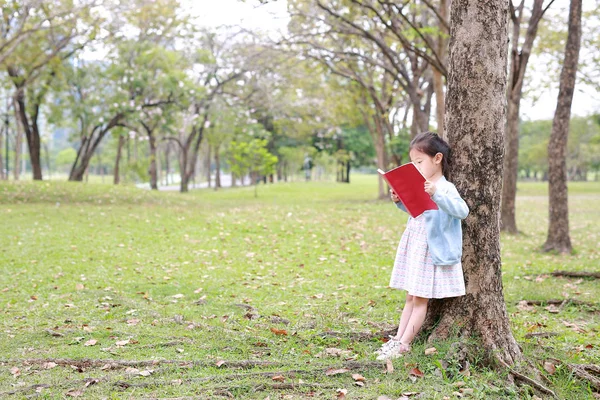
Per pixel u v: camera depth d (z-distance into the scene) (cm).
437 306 399
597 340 466
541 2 1280
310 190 3438
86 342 443
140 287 680
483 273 372
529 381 338
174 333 469
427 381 341
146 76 2486
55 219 1319
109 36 2178
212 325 494
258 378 354
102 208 1576
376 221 1471
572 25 1034
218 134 3788
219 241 1088
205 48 2725
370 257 928
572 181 6962
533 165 7112
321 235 1180
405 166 363
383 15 1507
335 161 5600
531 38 1302
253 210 1764
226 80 2797
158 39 2611
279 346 430
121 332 469
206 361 385
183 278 739
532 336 447
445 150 378
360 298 621
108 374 368
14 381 356
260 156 2727
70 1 1730
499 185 376
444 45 1338
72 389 339
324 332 456
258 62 1850
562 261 946
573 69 1054
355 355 399
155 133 3569
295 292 660
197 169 7788
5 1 1720
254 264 859
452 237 365
